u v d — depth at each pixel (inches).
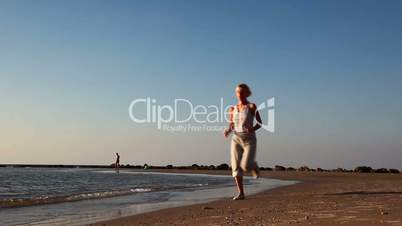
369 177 1027.9
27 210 374.0
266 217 280.8
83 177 1406.3
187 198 477.1
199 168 2763.3
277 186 671.1
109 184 896.3
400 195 416.2
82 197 505.0
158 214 328.2
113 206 402.0
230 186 724.7
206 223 266.8
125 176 1456.7
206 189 641.6
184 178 1210.0
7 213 353.1
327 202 361.1
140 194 550.6
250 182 854.5
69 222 299.6
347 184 655.8
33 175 1733.5
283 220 263.1
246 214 302.0
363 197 398.0
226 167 2600.9
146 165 3053.6
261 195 471.5
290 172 1664.6
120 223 288.2
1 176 1594.5
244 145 408.8
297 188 584.4
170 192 580.7
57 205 414.6
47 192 657.6
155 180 1071.6
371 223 238.5
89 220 307.3
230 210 332.2
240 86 400.8
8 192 675.4
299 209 316.5
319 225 238.5
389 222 240.1
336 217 265.4
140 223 285.0
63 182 1041.5
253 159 407.5
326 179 935.0
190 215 313.1
